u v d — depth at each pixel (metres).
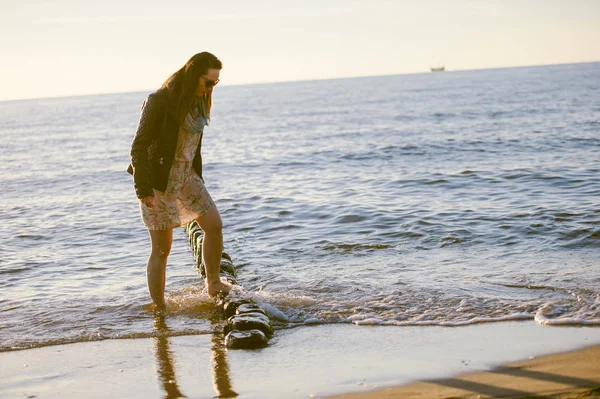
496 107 44.22
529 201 9.65
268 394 3.55
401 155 17.92
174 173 4.85
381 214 9.17
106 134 44.16
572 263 6.15
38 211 11.85
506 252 6.77
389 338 4.42
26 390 3.79
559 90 68.19
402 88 131.62
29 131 55.47
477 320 4.67
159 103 4.59
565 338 4.16
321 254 7.16
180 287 6.09
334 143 24.42
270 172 16.03
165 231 5.12
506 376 3.57
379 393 3.46
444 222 8.37
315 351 4.25
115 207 11.71
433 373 3.70
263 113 64.12
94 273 6.96
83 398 3.64
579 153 15.62
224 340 4.59
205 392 3.64
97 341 4.71
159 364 4.16
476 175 12.66
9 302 5.90
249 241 8.09
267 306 5.17
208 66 4.50
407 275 6.04
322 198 11.05
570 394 3.23
